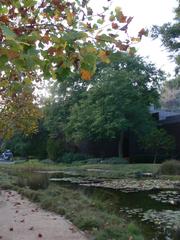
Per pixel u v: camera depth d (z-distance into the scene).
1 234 8.02
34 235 7.92
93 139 37.94
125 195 15.90
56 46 3.66
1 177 20.86
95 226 8.52
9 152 47.22
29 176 18.42
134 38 4.02
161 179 22.59
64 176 25.38
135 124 33.66
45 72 3.76
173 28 29.56
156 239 8.47
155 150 34.94
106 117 32.66
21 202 12.43
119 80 32.59
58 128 41.28
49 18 4.44
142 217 10.97
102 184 20.25
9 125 14.38
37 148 46.69
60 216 9.99
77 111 36.06
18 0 3.97
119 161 34.00
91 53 3.66
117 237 7.71
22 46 3.34
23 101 13.98
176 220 10.48
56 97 40.97
